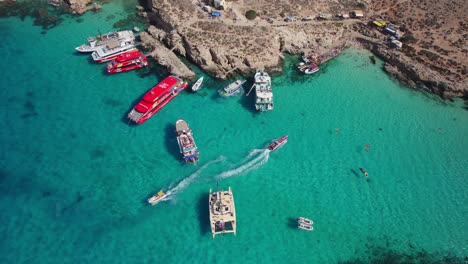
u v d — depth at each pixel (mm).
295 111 76688
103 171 64875
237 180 64688
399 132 73812
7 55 84438
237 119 74500
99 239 56281
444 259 56531
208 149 69000
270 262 54875
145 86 79562
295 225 59344
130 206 60406
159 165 66062
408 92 81500
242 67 82812
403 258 56469
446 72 81438
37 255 54156
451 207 62688
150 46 87062
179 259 54500
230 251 55750
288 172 66562
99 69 82750
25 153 66812
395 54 85875
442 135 73625
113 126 71812
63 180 63344
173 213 59781
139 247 55625
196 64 83812
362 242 57969
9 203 59906
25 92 76938
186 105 76438
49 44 87625
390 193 64312
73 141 69062
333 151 70250
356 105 78375
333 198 63219
